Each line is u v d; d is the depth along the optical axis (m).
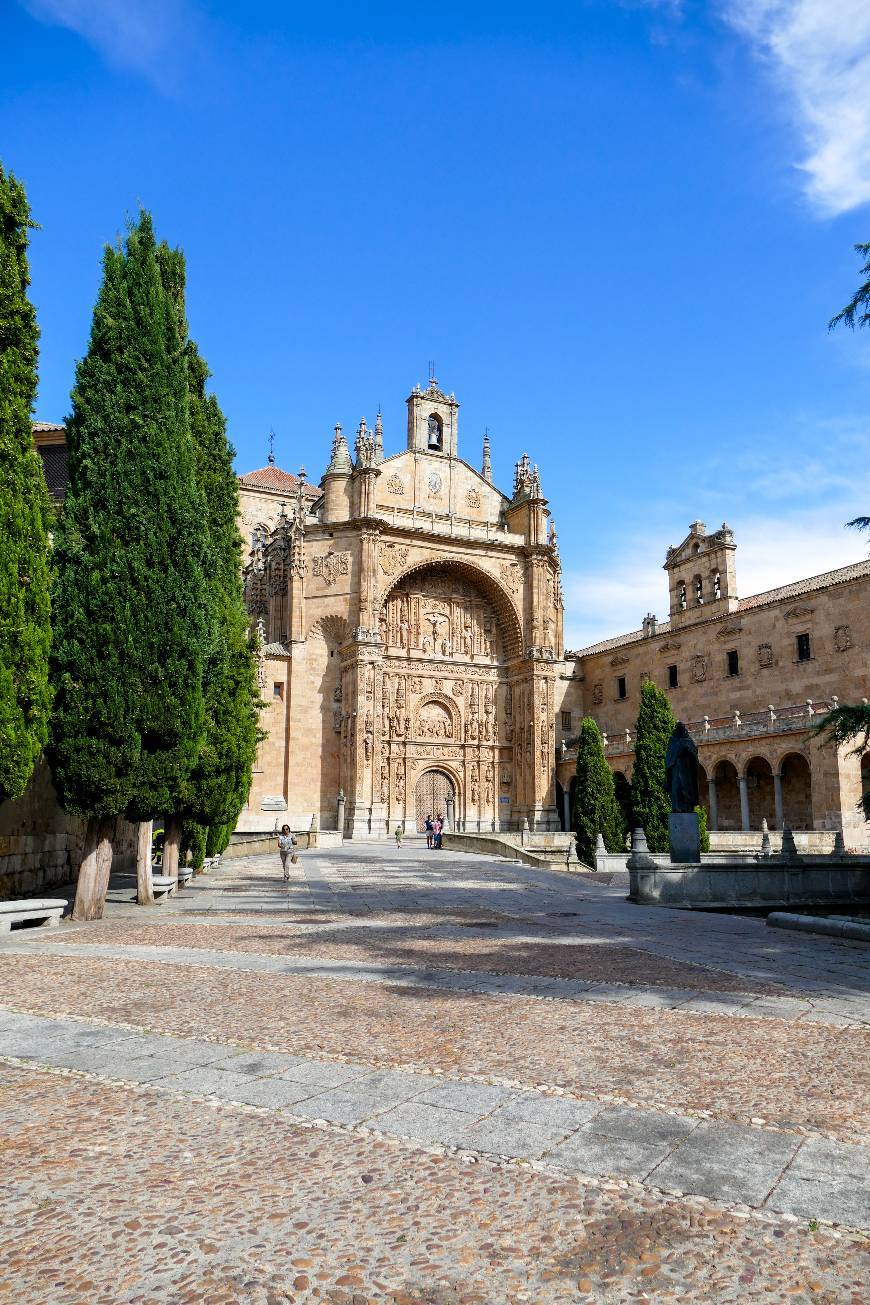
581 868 42.62
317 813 70.88
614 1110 7.53
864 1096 7.93
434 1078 8.39
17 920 18.67
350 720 70.94
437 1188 6.03
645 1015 10.90
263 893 28.50
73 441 22.20
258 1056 9.14
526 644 79.81
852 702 56.69
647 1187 6.04
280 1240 5.34
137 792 21.23
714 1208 5.75
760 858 28.80
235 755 30.34
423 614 79.62
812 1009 11.23
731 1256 5.19
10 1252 5.21
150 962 14.73
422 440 81.19
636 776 49.88
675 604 76.00
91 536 21.53
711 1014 10.95
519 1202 5.82
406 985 12.76
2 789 17.84
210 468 31.27
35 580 18.83
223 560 31.61
